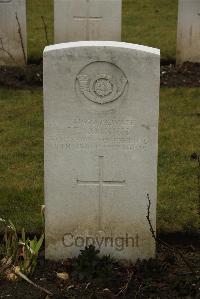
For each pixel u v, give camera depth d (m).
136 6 7.93
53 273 2.73
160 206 3.26
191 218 3.14
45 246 2.80
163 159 3.82
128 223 2.76
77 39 5.51
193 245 3.01
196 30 5.48
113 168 2.70
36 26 7.07
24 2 5.39
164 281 2.66
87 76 2.61
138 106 2.63
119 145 2.67
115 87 2.61
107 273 2.67
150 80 2.59
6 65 5.54
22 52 5.50
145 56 2.57
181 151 3.93
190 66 5.46
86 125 2.66
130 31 6.93
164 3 8.05
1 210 3.23
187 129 4.30
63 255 2.80
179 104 4.73
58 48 2.58
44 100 2.63
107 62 2.59
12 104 4.73
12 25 5.44
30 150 3.99
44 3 8.00
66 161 2.70
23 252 2.72
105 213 2.75
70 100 2.63
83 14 5.44
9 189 3.45
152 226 2.75
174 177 3.58
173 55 6.00
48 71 2.60
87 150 2.68
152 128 2.64
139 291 2.59
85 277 2.68
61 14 5.46
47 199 2.74
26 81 5.13
